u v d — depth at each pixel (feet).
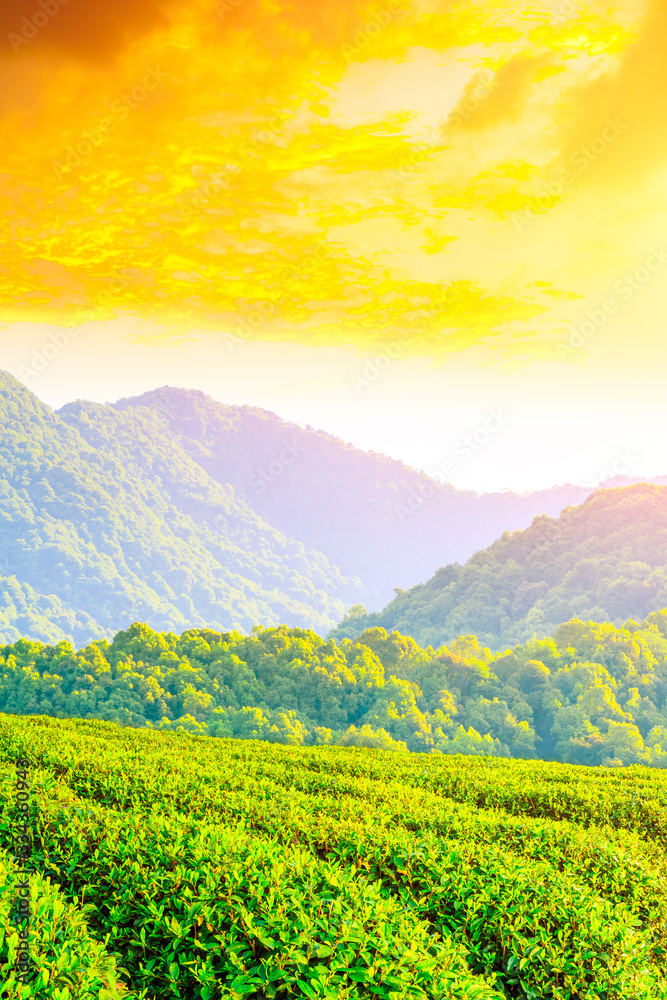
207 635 330.34
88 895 24.02
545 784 60.29
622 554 620.49
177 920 21.04
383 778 62.44
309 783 53.06
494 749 289.12
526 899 25.48
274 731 255.09
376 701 307.17
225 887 22.04
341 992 17.39
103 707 260.21
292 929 19.60
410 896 26.76
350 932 19.27
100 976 16.66
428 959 18.78
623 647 364.58
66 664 281.74
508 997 22.88
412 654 369.30
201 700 267.39
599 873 32.27
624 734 284.00
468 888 26.32
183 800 39.40
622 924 24.12
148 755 55.98
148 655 303.89
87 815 29.94
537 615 609.01
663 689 351.67
